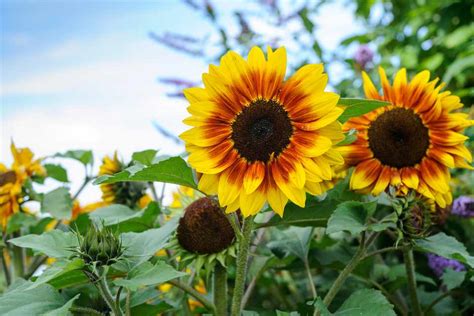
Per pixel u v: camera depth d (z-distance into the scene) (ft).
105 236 1.49
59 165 2.80
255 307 2.34
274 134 1.57
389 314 1.56
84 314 1.90
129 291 1.63
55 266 1.47
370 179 1.93
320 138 1.54
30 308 1.49
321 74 1.57
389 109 1.97
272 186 1.57
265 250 2.62
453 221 2.71
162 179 1.63
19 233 2.64
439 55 4.37
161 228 1.83
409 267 2.01
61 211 2.49
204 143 1.57
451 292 2.22
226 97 1.59
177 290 2.42
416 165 1.91
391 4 5.59
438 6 4.72
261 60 1.60
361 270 2.28
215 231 1.88
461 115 1.91
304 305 2.15
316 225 1.99
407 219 1.69
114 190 2.82
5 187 2.56
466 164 1.90
